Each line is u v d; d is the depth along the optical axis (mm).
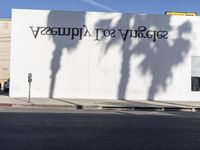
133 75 34062
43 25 33688
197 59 34562
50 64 33656
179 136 13961
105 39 33969
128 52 34062
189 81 34469
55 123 16594
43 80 33656
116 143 12273
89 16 33938
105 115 21203
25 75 33562
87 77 33875
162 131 15078
